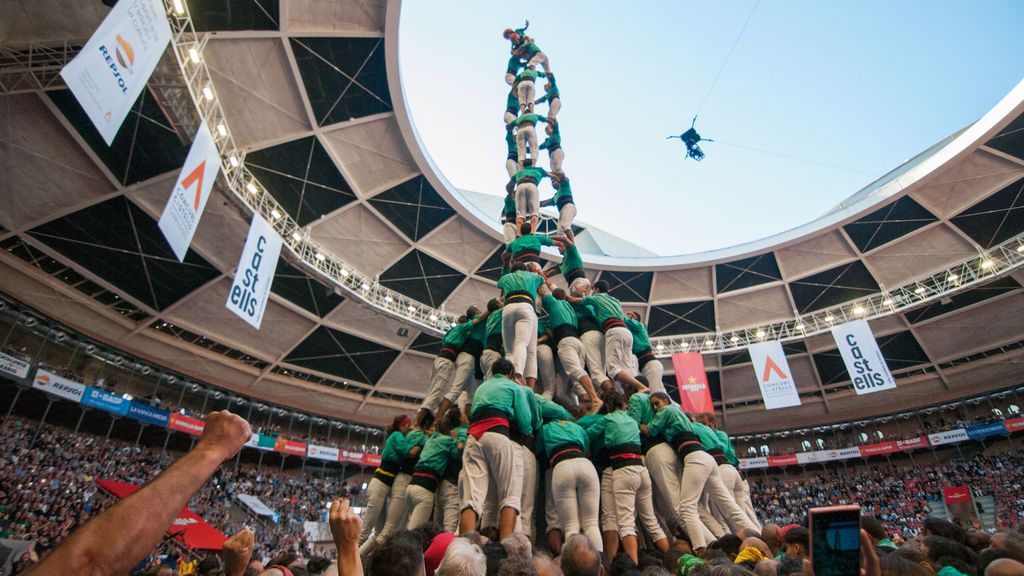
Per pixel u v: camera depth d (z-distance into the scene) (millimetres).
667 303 35938
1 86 14523
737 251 32875
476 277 33188
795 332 34781
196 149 13156
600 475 6547
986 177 26516
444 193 27938
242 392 31562
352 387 36375
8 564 9062
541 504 6973
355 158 25500
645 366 8859
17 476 19734
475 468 5559
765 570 3330
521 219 9977
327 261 27484
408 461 7496
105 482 17250
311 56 20969
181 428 27016
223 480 29891
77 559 1162
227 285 25828
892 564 2582
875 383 25422
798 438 43062
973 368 34281
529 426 6012
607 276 34969
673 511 6738
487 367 8000
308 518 32188
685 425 6445
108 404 24203
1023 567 2609
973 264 29266
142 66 9914
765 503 39750
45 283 22203
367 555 6746
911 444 35938
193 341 28391
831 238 31422
